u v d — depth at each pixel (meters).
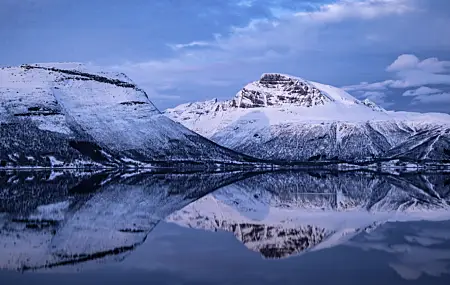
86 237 55.22
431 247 49.88
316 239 54.41
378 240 53.81
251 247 49.97
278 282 37.81
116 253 47.38
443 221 67.94
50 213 74.06
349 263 43.41
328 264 43.03
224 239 54.31
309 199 98.00
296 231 59.59
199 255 46.56
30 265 42.94
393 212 78.00
